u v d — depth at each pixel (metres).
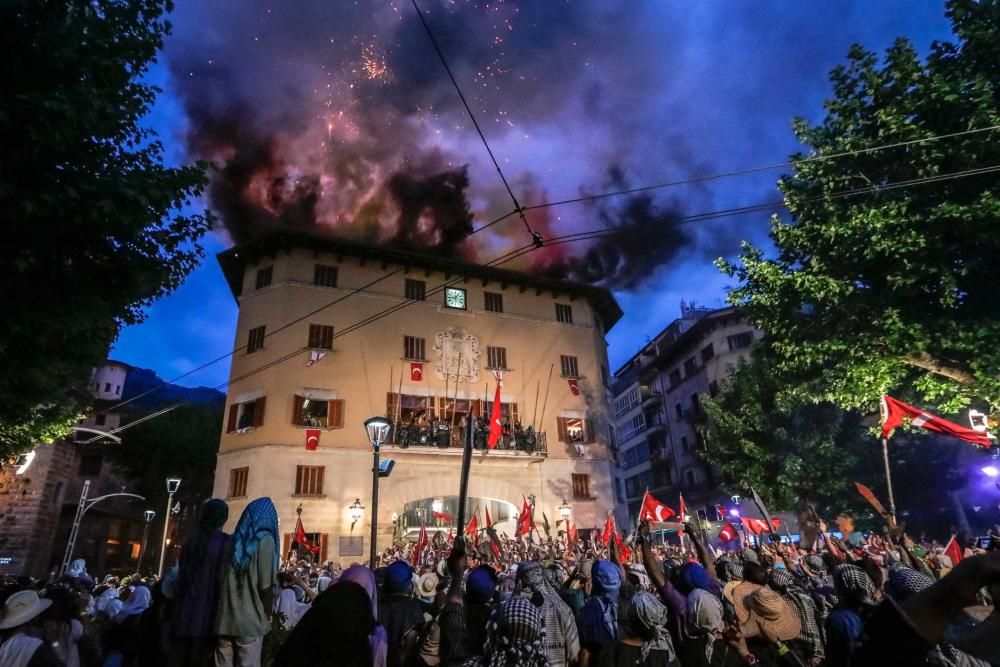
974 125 11.88
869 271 14.38
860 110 14.66
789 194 15.64
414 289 31.36
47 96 6.56
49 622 5.41
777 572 5.51
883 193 13.84
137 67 8.16
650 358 57.22
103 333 8.67
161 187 7.84
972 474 28.72
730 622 4.39
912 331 12.88
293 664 2.36
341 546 25.45
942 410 14.09
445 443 28.08
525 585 5.08
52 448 33.28
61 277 7.55
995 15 12.23
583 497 30.95
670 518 16.42
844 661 4.31
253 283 29.66
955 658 2.94
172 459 40.03
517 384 31.80
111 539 41.25
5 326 7.11
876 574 6.34
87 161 7.47
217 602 4.58
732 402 30.45
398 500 27.08
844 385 15.13
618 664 4.41
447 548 21.75
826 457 26.36
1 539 29.88
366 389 28.36
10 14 6.75
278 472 25.67
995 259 12.64
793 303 15.29
